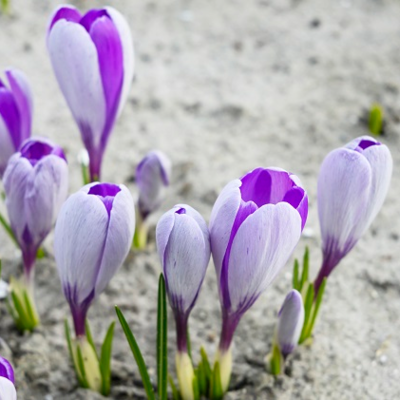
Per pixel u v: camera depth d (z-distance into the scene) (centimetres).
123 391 90
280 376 90
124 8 130
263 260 82
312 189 102
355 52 120
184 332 86
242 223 81
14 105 90
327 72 116
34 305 93
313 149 105
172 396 90
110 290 95
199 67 117
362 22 127
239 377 91
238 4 132
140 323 94
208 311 94
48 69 117
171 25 127
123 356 92
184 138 106
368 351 92
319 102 110
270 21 128
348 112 108
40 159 88
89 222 83
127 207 83
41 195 87
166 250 82
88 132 89
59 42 87
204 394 89
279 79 115
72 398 90
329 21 127
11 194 87
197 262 82
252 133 106
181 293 84
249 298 83
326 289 95
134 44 122
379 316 94
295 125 107
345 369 91
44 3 131
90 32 87
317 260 97
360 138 85
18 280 96
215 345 93
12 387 82
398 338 93
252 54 120
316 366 91
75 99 88
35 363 91
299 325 88
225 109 109
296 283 90
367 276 96
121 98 89
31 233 89
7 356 92
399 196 102
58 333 93
